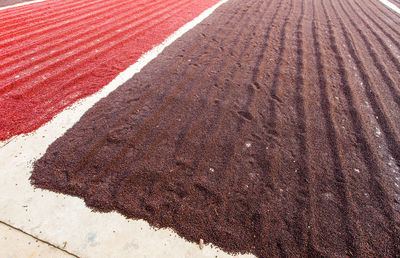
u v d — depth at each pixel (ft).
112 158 9.47
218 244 6.97
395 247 6.89
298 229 7.27
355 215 7.64
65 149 9.83
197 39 20.06
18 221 7.43
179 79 14.65
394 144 10.33
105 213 7.70
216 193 8.24
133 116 11.67
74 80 14.37
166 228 7.33
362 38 20.67
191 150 9.87
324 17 25.43
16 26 21.93
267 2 30.42
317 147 10.09
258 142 10.30
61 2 29.60
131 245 6.93
